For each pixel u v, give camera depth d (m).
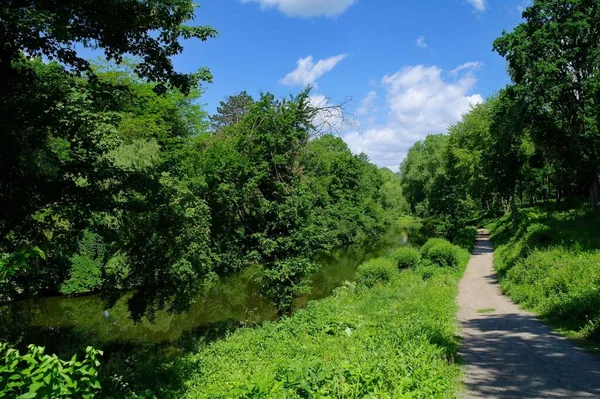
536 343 9.66
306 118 22.41
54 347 18.61
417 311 13.43
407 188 77.75
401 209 89.31
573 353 8.57
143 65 11.95
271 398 5.59
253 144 22.39
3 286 7.60
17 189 10.88
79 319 25.05
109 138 13.96
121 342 20.73
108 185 14.04
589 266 14.12
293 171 23.02
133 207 13.92
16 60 10.82
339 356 9.05
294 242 21.62
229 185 21.34
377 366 6.82
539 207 46.16
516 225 37.12
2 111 9.46
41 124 10.34
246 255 22.11
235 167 21.58
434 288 18.20
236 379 8.38
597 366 7.58
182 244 19.48
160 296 20.38
